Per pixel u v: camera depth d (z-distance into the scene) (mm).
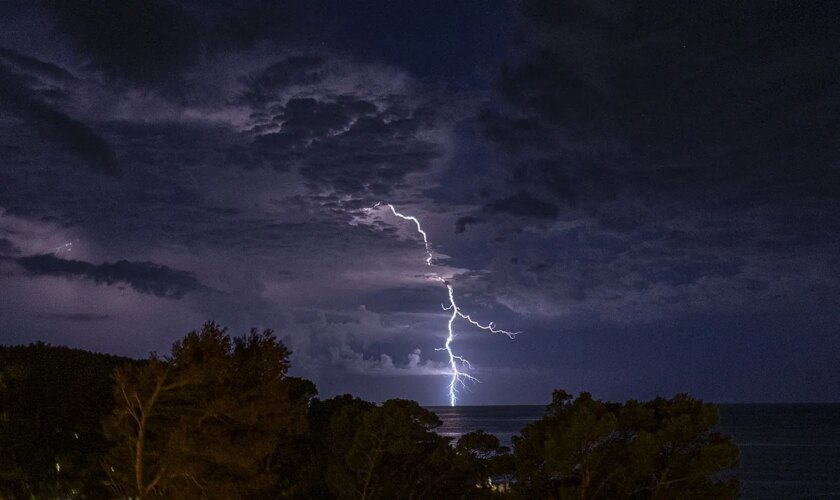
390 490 19531
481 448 19969
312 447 21016
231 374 14867
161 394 14461
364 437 19312
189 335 14672
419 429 20125
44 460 17594
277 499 17875
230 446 14320
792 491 66812
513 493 19312
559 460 18031
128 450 14836
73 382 21406
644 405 19422
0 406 19734
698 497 17891
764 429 171125
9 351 23234
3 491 15898
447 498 20125
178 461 14016
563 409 19594
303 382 22297
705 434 18656
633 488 18641
